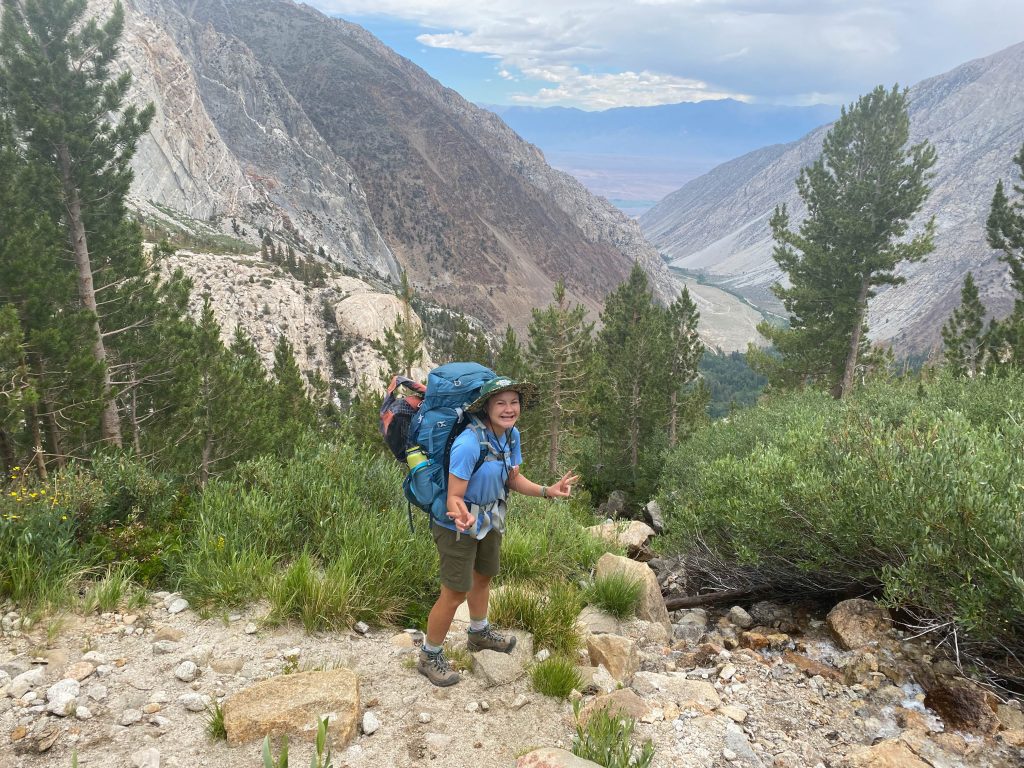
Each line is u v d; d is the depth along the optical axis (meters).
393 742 3.11
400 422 3.63
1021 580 3.39
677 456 17.80
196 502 5.87
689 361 32.50
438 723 3.29
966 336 28.42
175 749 2.88
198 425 20.95
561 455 32.62
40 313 17.39
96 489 5.32
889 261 31.97
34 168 19.84
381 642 4.21
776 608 5.66
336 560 4.95
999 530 3.79
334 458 6.84
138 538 5.06
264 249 166.25
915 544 4.10
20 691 3.16
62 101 20.25
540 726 3.33
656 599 5.71
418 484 3.46
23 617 3.75
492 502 3.44
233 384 21.97
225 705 3.06
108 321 21.62
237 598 4.37
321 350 135.62
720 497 6.53
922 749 3.25
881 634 4.36
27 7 19.69
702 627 5.61
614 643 4.25
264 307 135.12
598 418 30.80
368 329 140.12
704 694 3.80
